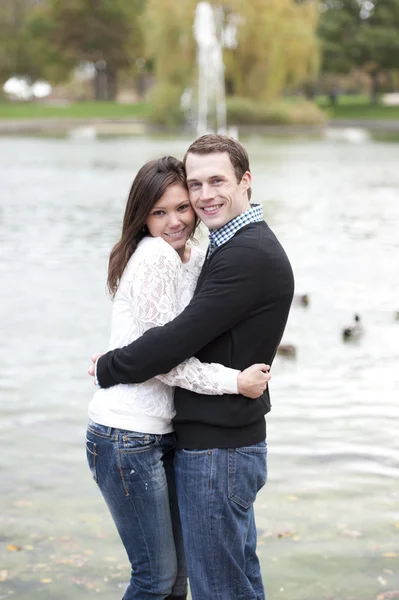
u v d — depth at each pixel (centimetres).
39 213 1683
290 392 639
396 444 543
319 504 463
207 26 4700
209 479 298
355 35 7138
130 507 313
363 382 662
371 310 891
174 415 312
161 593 323
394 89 9044
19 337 784
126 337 309
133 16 8069
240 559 308
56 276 1067
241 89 5091
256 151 3409
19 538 428
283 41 5050
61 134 4606
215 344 299
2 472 504
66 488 484
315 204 1831
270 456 525
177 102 4872
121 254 312
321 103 7531
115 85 9094
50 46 8256
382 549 415
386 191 2102
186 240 326
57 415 595
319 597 375
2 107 6731
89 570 399
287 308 301
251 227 302
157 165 312
